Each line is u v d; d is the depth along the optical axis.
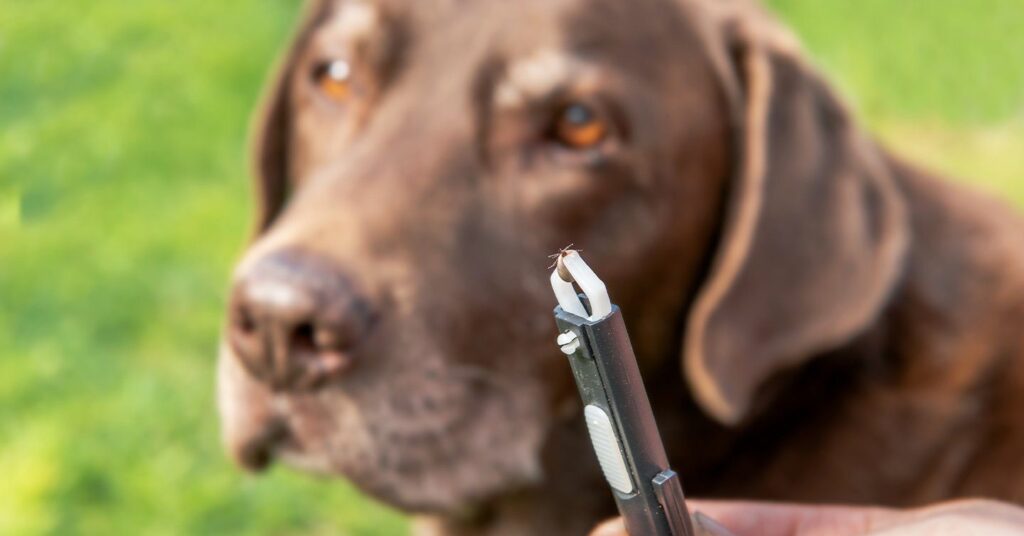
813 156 0.58
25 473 0.89
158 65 1.42
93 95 1.38
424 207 0.54
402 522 0.88
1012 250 0.60
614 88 0.55
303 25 0.63
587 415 0.34
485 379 0.56
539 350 0.57
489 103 0.56
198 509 0.88
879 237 0.57
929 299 0.59
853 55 1.41
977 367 0.58
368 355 0.53
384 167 0.55
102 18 1.51
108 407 0.95
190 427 0.94
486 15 0.56
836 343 0.56
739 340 0.56
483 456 0.56
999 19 1.43
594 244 0.56
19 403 0.96
